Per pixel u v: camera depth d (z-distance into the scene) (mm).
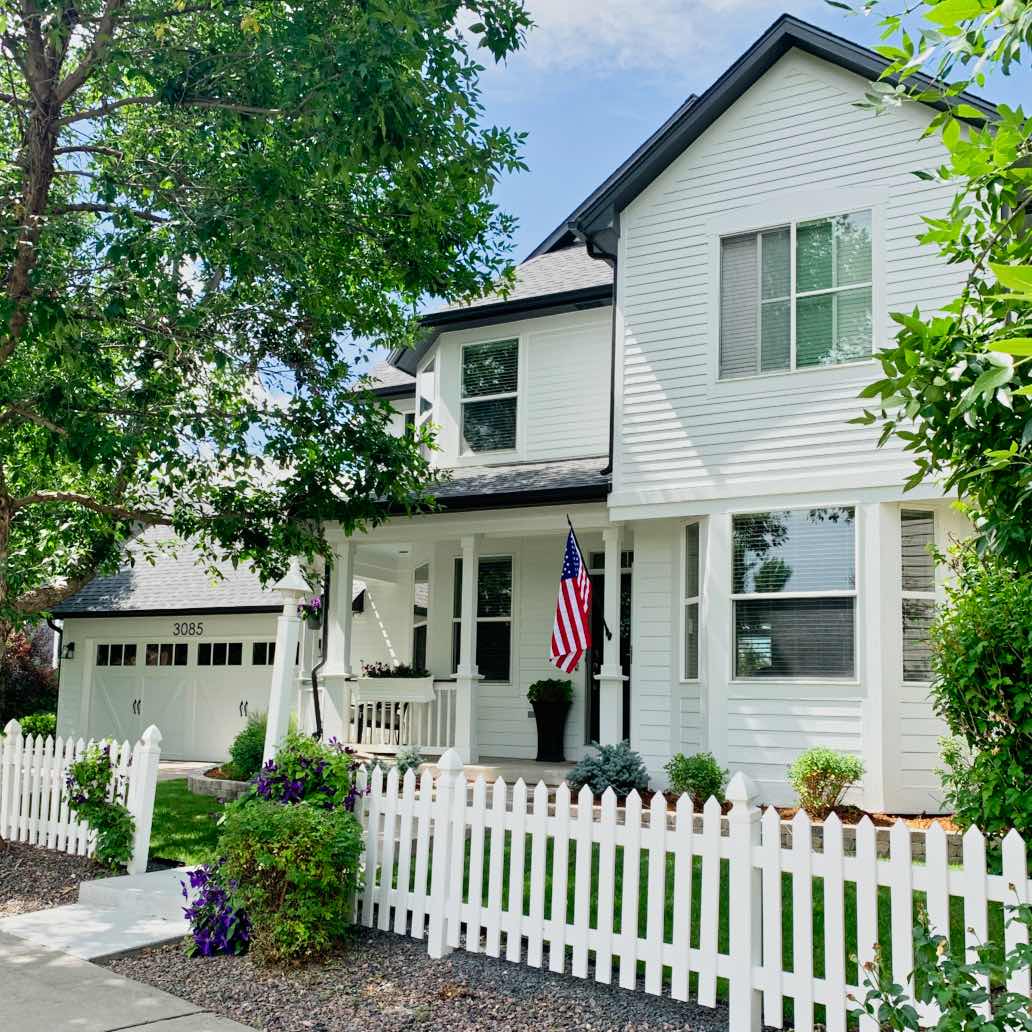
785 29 11602
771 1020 5316
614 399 12648
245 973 6426
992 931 6195
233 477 12523
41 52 9805
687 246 12375
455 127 9641
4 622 13273
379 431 12297
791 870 5332
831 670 10906
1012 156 4414
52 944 7016
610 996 5980
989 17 3410
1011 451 4004
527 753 15383
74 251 10812
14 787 10836
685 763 10820
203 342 11148
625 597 15195
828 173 11570
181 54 9438
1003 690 7434
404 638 17781
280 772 7418
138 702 21562
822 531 11133
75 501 11867
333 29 8641
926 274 10891
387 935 7172
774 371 11594
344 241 11945
